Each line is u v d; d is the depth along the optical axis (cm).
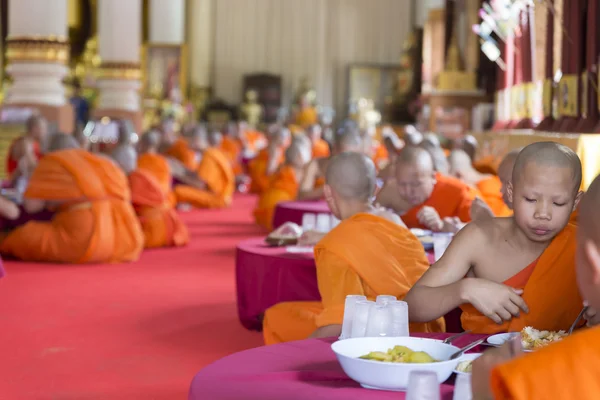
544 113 926
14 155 1046
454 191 553
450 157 691
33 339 521
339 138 798
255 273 507
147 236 914
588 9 753
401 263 349
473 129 1585
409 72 2712
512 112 1152
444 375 215
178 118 2327
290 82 2992
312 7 2989
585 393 142
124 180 819
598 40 742
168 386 428
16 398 405
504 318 262
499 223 279
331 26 2994
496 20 1228
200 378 225
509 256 274
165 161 1164
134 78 1909
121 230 812
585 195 164
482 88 1602
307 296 485
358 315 252
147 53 2334
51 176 777
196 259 852
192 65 2967
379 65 2962
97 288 689
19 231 799
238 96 2978
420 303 272
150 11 2408
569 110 795
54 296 654
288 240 538
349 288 338
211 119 2844
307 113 2522
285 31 2989
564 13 816
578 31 783
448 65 1620
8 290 673
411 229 530
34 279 720
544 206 256
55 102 1432
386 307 247
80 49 2564
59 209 802
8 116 1393
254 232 1084
